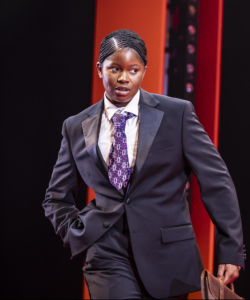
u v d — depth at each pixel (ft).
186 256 15.62
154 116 16.61
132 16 29.25
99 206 16.74
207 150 16.38
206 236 31.01
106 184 16.48
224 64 31.60
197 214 31.78
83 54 33.68
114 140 16.40
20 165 33.14
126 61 15.39
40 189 33.19
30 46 33.24
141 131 16.28
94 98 29.60
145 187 16.01
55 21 33.47
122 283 15.12
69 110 33.58
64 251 33.22
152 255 15.44
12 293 32.83
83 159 17.44
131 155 16.30
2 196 33.06
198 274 15.62
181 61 32.19
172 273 15.31
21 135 33.19
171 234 15.72
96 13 29.71
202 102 31.68
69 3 33.55
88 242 15.96
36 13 33.30
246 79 30.68
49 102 33.47
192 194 32.27
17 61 33.17
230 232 15.16
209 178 16.01
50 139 33.40
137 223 15.62
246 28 30.53
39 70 33.37
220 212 15.58
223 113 31.78
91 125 17.51
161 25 28.86
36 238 33.09
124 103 16.93
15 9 33.09
